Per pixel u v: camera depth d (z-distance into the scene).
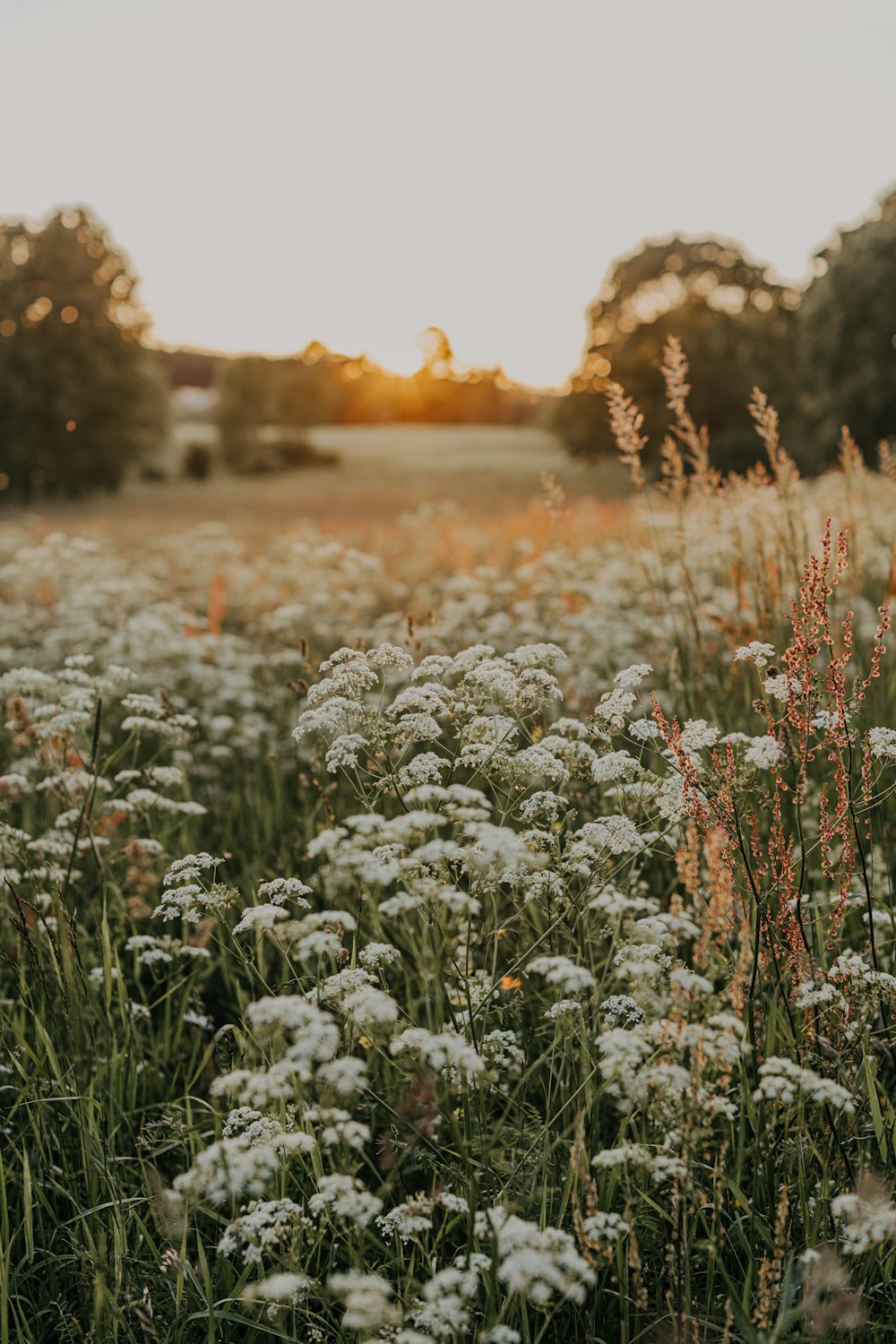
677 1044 2.35
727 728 4.55
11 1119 3.19
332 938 2.53
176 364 163.88
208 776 5.91
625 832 2.89
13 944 4.04
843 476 6.76
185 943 3.72
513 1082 3.24
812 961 2.88
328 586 10.47
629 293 57.88
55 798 4.75
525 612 7.85
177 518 32.22
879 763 3.93
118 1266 2.57
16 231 57.84
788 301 57.22
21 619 8.88
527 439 104.38
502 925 3.10
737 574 5.26
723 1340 2.32
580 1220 2.24
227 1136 2.71
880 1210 2.24
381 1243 2.54
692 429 5.60
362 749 3.36
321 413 97.75
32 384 54.41
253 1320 2.57
